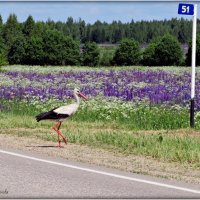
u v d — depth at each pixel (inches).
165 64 6786.4
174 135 1052.5
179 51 6742.1
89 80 2319.1
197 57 6294.3
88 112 1389.0
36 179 644.7
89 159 788.6
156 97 1555.1
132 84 2063.2
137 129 1218.6
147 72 2928.2
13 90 1744.6
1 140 971.3
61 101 1610.5
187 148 874.1
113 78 2421.3
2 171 688.4
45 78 2425.0
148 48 6943.9
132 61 7135.8
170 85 2055.9
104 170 709.3
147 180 649.6
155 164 762.2
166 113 1355.8
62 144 946.1
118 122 1291.8
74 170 704.4
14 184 616.7
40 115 922.7
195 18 1142.3
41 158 787.4
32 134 1063.6
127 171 708.0
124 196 572.4
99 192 587.2
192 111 1184.8
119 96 1651.1
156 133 1102.4
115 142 937.5
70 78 2421.3
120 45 7199.8
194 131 1131.9
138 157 820.6
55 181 636.1
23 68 4050.2
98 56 7357.3
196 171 716.7
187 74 2851.9
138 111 1393.9
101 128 1221.7
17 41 7391.7
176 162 782.5
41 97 1638.8
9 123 1207.6
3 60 3457.2
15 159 775.7
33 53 7249.0
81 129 1170.6
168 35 6855.3
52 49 7249.0
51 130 1138.7
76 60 7362.2
